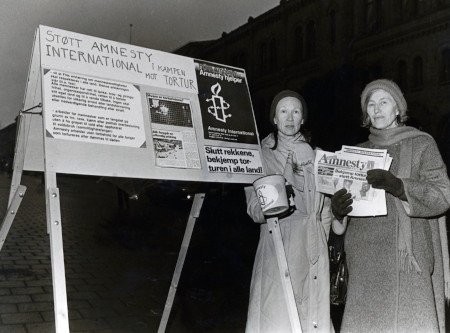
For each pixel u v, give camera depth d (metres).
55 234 1.70
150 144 2.14
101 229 9.60
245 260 7.50
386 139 2.21
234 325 4.27
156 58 2.32
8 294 4.61
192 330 4.04
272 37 23.97
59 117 1.92
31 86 2.19
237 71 2.62
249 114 2.57
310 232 2.45
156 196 13.68
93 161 1.94
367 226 2.18
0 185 12.86
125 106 2.12
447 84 18.66
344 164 2.14
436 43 18.84
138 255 7.19
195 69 2.44
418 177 2.12
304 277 2.43
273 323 2.38
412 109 19.69
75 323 3.93
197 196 2.90
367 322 2.10
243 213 11.45
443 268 2.22
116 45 2.21
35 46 2.12
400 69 20.09
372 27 20.62
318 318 2.39
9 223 2.21
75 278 5.44
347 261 2.28
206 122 2.38
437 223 2.17
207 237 9.59
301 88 20.70
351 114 18.62
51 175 1.81
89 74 2.07
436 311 2.08
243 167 2.42
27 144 2.29
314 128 17.91
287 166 2.51
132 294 4.98
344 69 20.14
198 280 5.89
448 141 18.67
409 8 19.77
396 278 2.05
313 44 22.12
